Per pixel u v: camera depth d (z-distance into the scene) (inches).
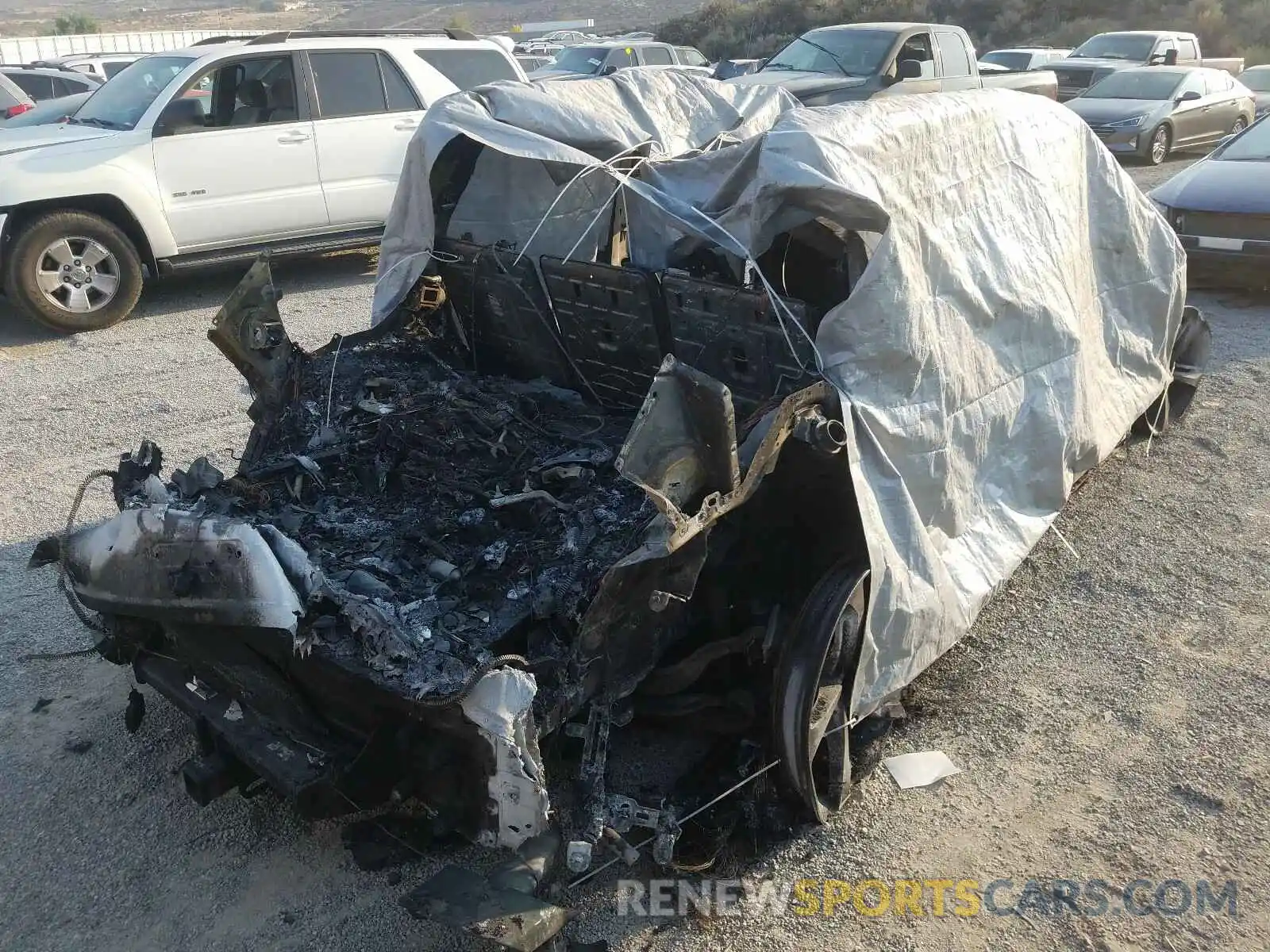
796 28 1347.2
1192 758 131.1
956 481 135.0
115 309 316.2
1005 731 137.3
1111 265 185.3
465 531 126.6
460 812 99.9
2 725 138.6
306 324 307.7
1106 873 114.0
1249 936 105.7
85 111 342.6
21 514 196.5
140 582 112.8
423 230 172.2
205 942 106.3
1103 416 173.3
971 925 107.7
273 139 332.5
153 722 139.6
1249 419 237.8
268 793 127.0
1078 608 165.0
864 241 124.9
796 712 112.7
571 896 110.7
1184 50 735.7
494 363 183.5
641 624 105.5
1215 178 338.3
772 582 132.8
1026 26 1269.7
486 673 93.5
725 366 139.7
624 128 159.2
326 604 105.0
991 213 149.6
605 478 138.3
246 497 130.3
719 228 127.1
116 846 118.6
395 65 357.1
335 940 106.3
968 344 137.9
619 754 131.6
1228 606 164.4
